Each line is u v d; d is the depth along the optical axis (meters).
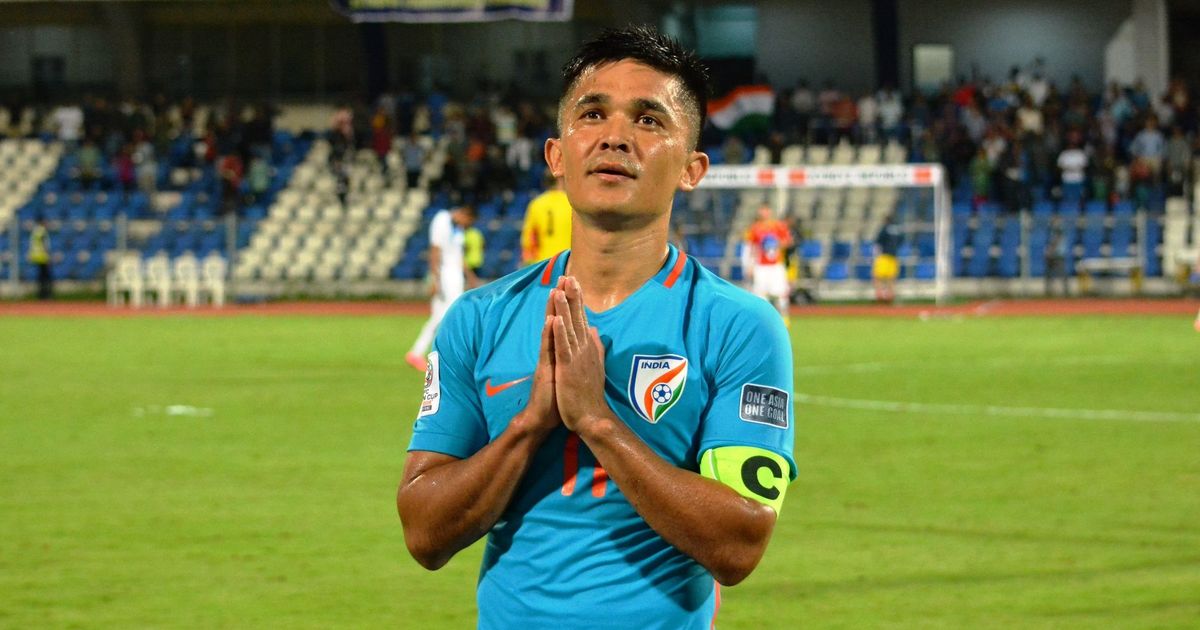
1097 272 30.39
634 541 2.51
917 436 11.45
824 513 8.35
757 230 23.06
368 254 31.83
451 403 2.63
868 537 7.71
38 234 31.14
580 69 2.58
